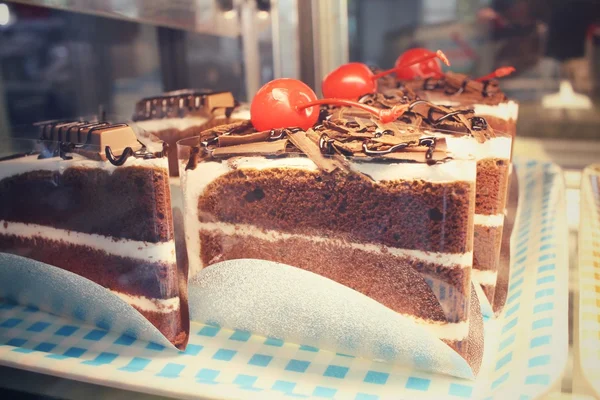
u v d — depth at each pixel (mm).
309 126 262
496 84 349
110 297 245
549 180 387
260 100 257
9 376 231
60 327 269
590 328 233
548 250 306
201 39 438
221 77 443
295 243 245
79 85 412
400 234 232
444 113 276
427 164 224
